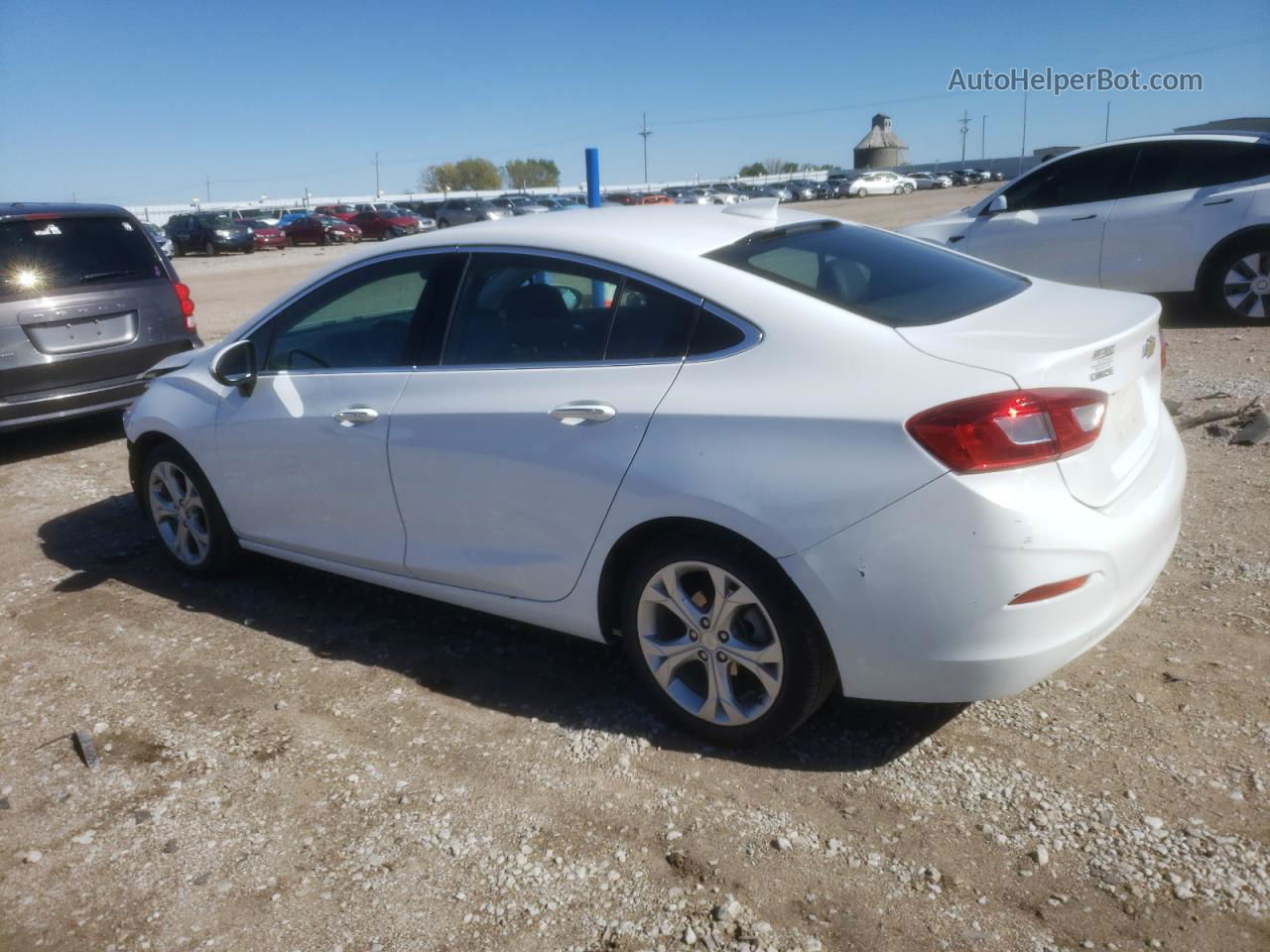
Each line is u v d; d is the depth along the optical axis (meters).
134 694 3.70
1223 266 8.53
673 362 3.04
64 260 7.10
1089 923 2.34
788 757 3.06
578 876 2.62
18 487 6.48
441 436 3.47
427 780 3.06
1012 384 2.56
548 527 3.26
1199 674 3.30
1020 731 3.09
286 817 2.93
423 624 4.15
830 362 2.80
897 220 29.92
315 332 4.00
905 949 2.31
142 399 4.77
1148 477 2.97
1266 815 2.63
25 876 2.76
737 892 2.52
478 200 47.31
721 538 2.90
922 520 2.60
